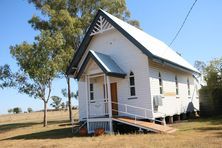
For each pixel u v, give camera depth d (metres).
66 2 42.41
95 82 24.69
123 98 22.80
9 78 35.56
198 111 34.31
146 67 22.00
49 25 40.09
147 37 29.28
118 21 25.08
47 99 37.22
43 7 39.03
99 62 20.73
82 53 24.78
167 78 25.78
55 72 34.75
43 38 34.25
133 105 22.27
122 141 15.62
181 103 28.64
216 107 33.00
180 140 14.47
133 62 22.66
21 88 35.69
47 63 33.84
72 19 38.91
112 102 21.62
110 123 20.08
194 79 34.75
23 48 34.09
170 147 12.55
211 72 33.44
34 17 40.75
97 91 24.52
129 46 23.00
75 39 40.09
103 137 18.23
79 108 25.03
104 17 23.80
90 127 21.30
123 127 21.19
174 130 18.91
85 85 23.86
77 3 42.72
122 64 23.16
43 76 34.69
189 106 31.14
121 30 22.78
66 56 35.06
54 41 34.44
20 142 20.12
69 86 41.72
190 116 31.31
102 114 21.94
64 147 15.15
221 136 15.01
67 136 21.33
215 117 29.19
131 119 20.69
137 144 14.07
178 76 29.00
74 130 25.83
